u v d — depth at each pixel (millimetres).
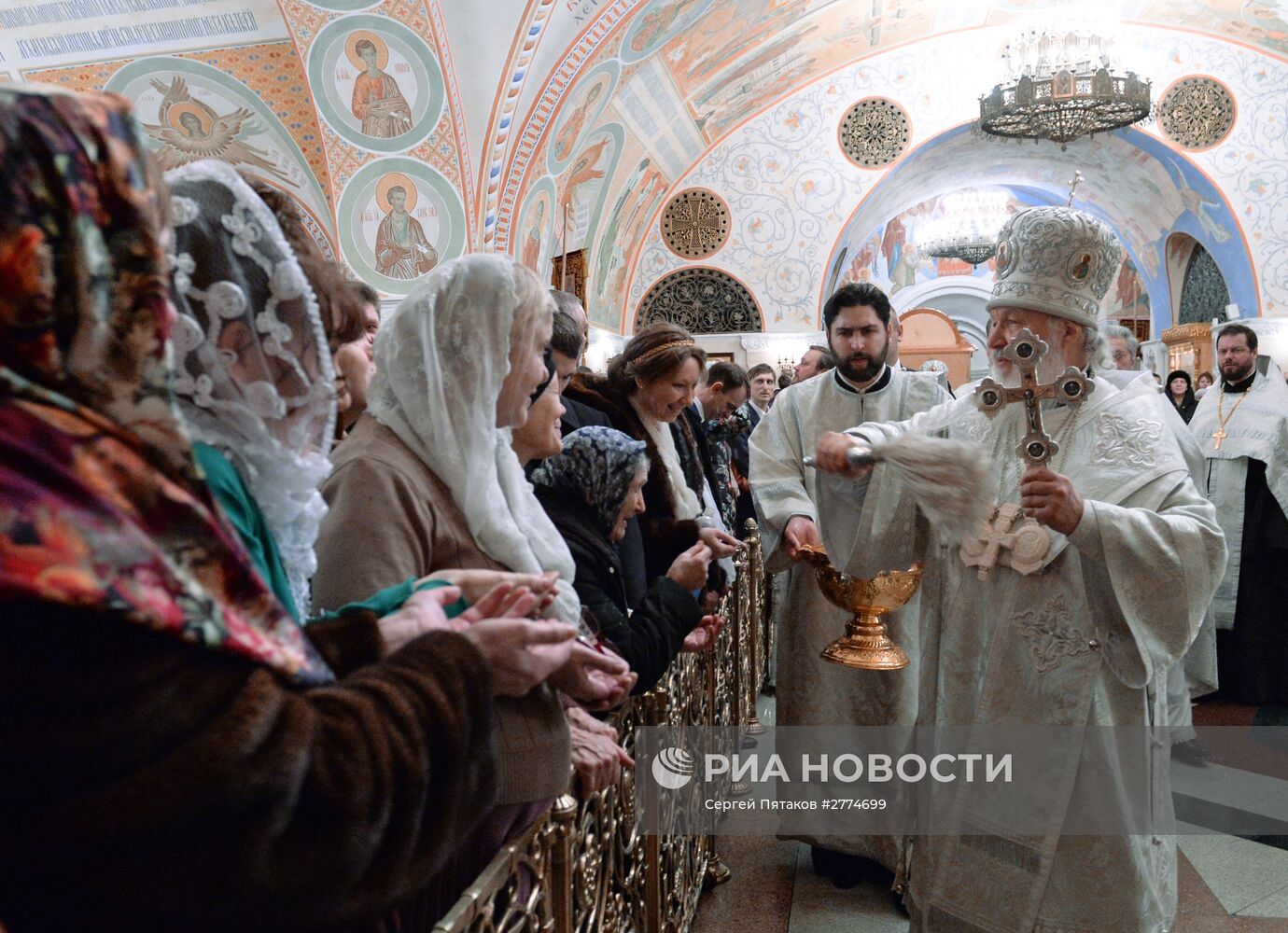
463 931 938
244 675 634
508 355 1338
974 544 2006
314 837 627
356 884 654
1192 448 3061
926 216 21172
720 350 14352
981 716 1996
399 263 9320
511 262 1371
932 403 2891
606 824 1591
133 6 7543
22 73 7914
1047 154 17109
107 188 620
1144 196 16859
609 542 1760
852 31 13133
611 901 1662
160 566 590
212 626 609
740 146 14188
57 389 601
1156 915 1938
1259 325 14305
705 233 14320
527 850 1173
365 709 693
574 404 2490
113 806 550
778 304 14289
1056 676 1928
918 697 2256
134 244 629
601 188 12305
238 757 587
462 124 8805
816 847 2842
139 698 564
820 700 2814
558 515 1719
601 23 9094
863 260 20891
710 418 3822
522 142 9406
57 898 583
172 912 589
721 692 3053
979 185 19703
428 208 9164
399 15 8008
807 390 2969
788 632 2922
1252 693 4797
